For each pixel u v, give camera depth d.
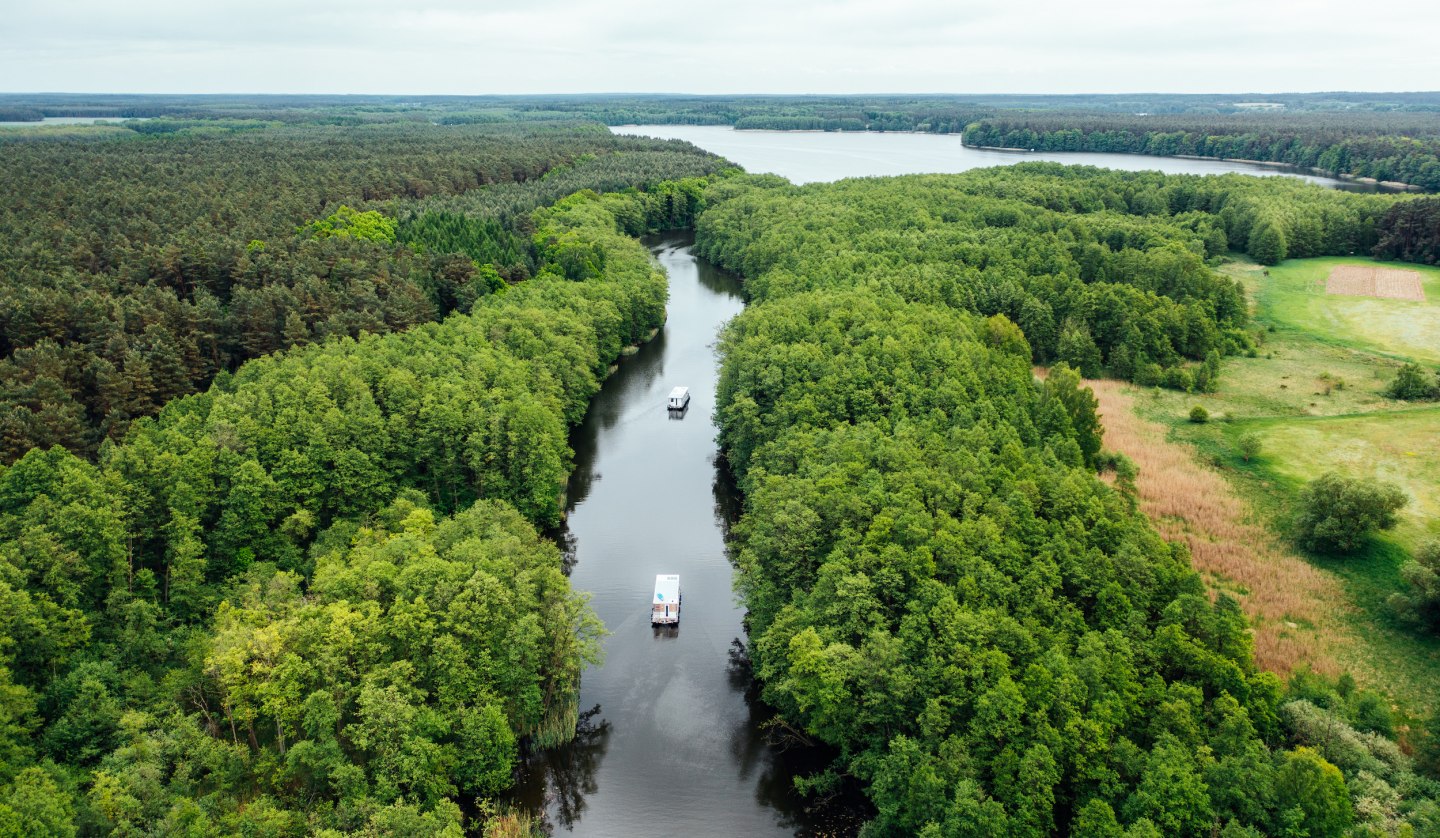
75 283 130.25
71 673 64.44
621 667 84.75
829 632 65.56
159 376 113.81
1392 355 149.88
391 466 98.12
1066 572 69.81
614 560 103.56
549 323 137.00
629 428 139.00
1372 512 89.81
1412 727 66.81
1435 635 77.31
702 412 145.12
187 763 58.38
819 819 67.06
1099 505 78.31
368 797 58.38
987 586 65.69
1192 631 66.19
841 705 63.44
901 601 67.44
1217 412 130.38
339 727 63.88
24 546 70.19
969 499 76.19
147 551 82.94
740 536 100.62
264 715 63.78
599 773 71.88
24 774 53.50
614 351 157.88
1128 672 60.41
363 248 162.38
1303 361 150.12
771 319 129.00
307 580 84.50
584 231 199.50
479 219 198.12
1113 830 51.59
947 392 100.25
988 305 155.25
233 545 85.56
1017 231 190.88
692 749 74.44
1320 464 110.62
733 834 66.06
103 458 87.12
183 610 78.69
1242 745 56.28
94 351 114.12
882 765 60.09
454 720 65.19
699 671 84.31
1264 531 96.31
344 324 130.50
